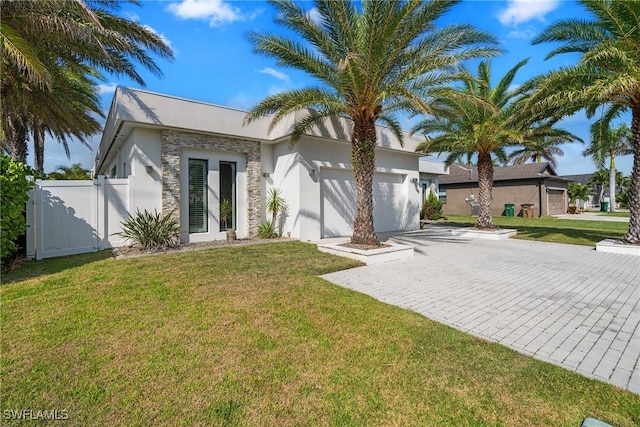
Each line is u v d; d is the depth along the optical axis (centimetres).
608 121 994
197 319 389
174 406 237
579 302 480
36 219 770
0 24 621
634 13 734
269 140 1125
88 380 265
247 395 251
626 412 233
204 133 993
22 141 1326
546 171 2625
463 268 700
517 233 1316
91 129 1209
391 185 1437
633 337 360
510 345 340
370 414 232
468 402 245
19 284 521
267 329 366
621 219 2131
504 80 1168
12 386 256
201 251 830
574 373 285
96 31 773
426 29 737
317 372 283
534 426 221
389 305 456
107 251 837
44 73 668
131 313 404
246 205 1116
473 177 2762
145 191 910
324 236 1175
